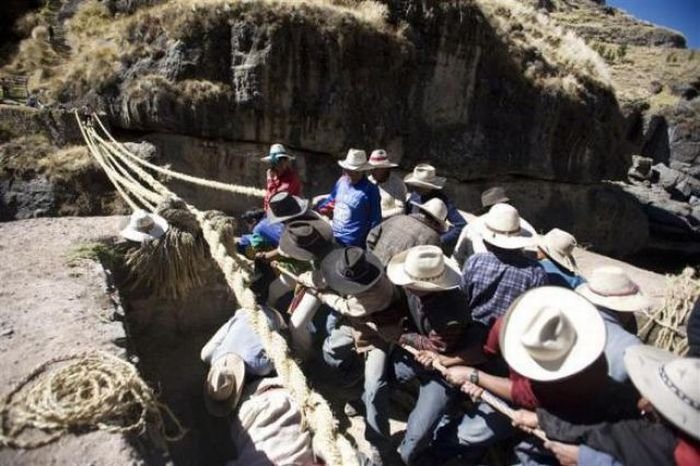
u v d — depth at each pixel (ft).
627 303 12.47
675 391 7.74
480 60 57.47
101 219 19.92
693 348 11.69
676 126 132.98
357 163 18.25
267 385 13.32
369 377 14.03
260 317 12.86
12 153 37.73
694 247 94.89
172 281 17.72
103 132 43.68
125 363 10.30
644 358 8.61
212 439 14.61
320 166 51.42
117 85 44.91
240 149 47.67
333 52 48.34
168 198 18.74
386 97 52.21
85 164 38.17
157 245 17.40
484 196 20.81
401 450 13.46
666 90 147.64
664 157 135.23
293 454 11.59
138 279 17.52
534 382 9.73
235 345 14.38
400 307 13.69
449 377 11.78
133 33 46.47
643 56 178.29
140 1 53.88
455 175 58.80
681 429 7.63
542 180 67.15
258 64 45.88
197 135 46.11
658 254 95.81
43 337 11.52
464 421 13.41
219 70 46.19
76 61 47.57
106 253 16.98
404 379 13.80
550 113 62.90
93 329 12.09
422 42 53.36
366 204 18.49
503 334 9.72
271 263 17.60
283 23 46.09
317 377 17.71
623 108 132.67
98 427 8.96
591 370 9.38
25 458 8.25
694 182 119.14
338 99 49.42
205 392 13.83
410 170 56.03
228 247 17.53
